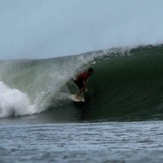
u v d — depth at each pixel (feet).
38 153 86.12
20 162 75.61
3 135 122.72
